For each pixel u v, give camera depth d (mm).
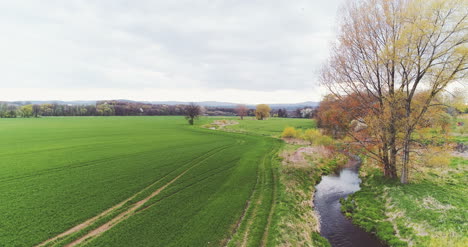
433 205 17312
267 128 88625
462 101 17562
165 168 30500
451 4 16781
